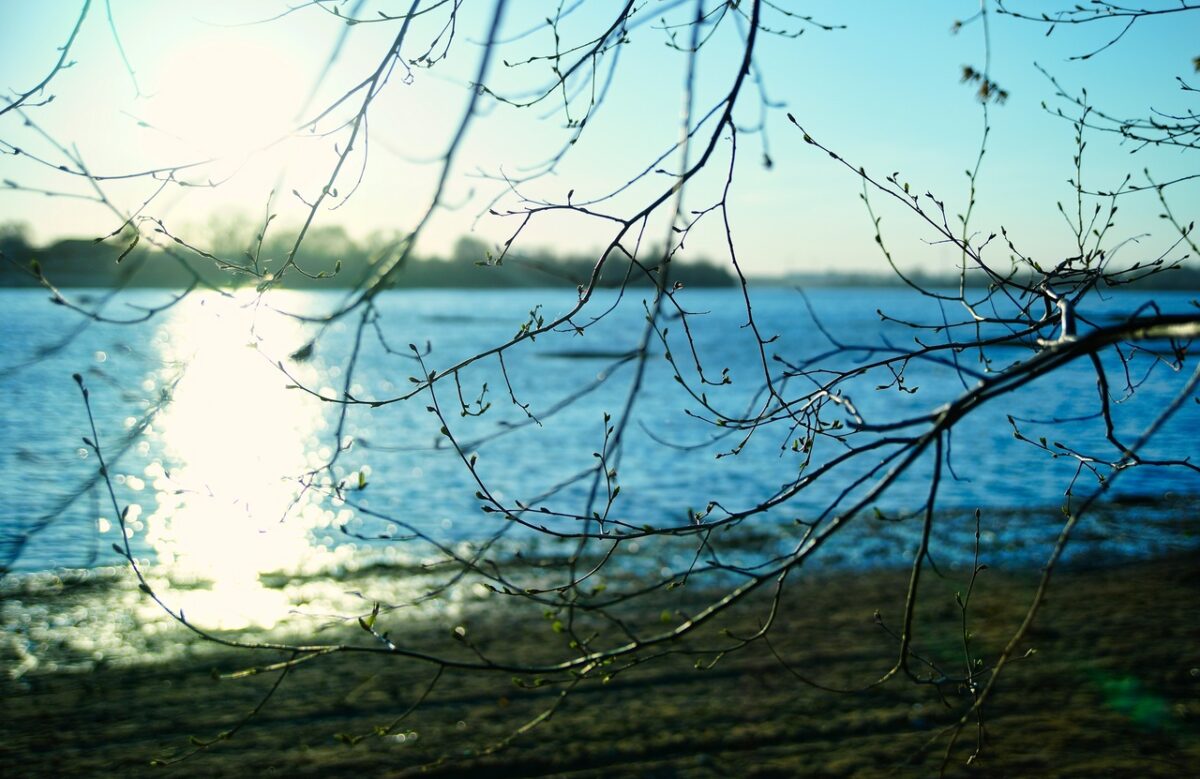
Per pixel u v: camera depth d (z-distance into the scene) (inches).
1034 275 185.2
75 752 301.1
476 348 2861.7
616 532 155.9
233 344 148.3
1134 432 695.7
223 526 733.9
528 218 156.6
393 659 403.2
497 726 317.1
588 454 1171.9
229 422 1446.9
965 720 143.0
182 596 543.5
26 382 1583.4
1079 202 181.3
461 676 376.2
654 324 158.7
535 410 1612.9
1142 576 554.6
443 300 7859.3
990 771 271.9
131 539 677.3
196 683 373.7
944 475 962.1
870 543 684.1
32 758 296.4
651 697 343.6
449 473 1047.6
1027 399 1402.6
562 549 666.8
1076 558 620.1
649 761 286.7
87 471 912.9
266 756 294.7
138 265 130.4
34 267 124.8
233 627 474.9
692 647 413.1
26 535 159.5
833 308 5910.4
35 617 487.5
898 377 167.9
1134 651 381.7
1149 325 115.0
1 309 3304.6
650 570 601.3
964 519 770.8
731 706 332.2
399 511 839.7
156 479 900.0
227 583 575.2
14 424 1212.5
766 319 4429.1
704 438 1270.9
